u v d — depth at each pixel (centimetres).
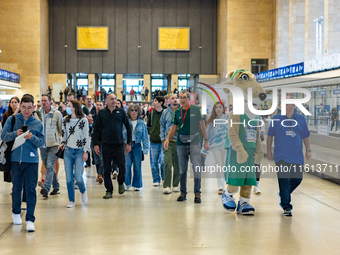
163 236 482
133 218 565
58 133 727
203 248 440
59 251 428
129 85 4209
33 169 517
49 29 3956
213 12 4022
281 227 524
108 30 3959
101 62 3984
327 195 727
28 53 3622
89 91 3997
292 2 3180
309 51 2866
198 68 4034
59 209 618
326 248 443
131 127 766
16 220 532
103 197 700
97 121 712
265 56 3666
